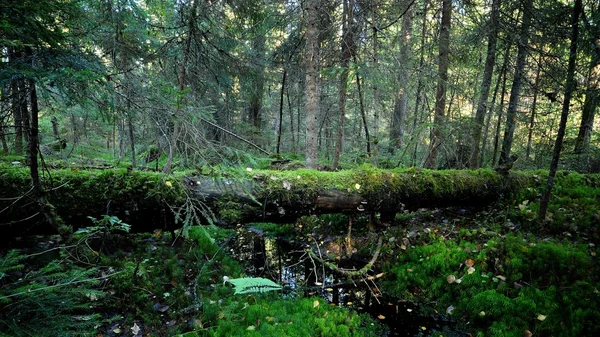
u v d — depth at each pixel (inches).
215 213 159.3
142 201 147.1
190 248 185.8
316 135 277.3
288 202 171.3
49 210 125.9
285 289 177.5
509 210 211.0
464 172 219.6
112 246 168.9
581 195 219.6
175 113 124.7
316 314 148.4
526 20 294.5
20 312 74.4
